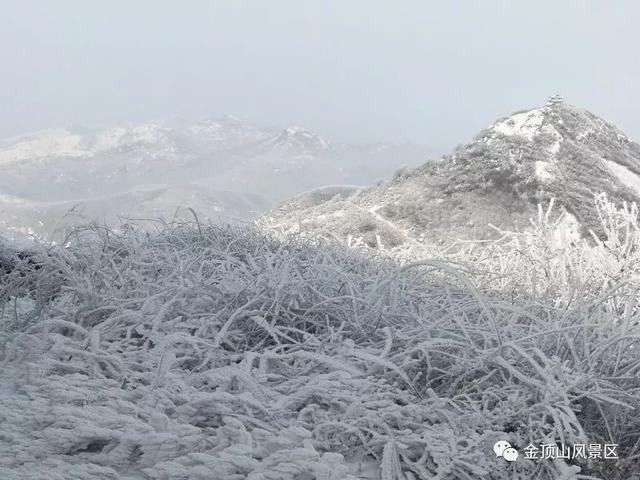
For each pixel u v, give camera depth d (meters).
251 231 5.68
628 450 2.96
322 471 2.34
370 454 2.79
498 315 3.68
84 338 3.73
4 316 4.26
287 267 4.05
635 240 5.23
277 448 2.56
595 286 4.59
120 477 2.55
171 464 2.48
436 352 3.41
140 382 3.24
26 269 4.64
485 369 3.20
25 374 3.33
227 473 2.41
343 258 5.25
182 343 3.54
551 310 3.91
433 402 3.02
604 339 3.38
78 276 4.17
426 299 4.04
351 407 2.83
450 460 2.59
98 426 2.70
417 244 6.84
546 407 2.81
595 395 2.92
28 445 2.71
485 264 5.55
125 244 4.80
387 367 3.27
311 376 3.16
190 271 4.33
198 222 5.41
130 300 3.82
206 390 3.17
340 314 3.90
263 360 3.26
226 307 3.86
